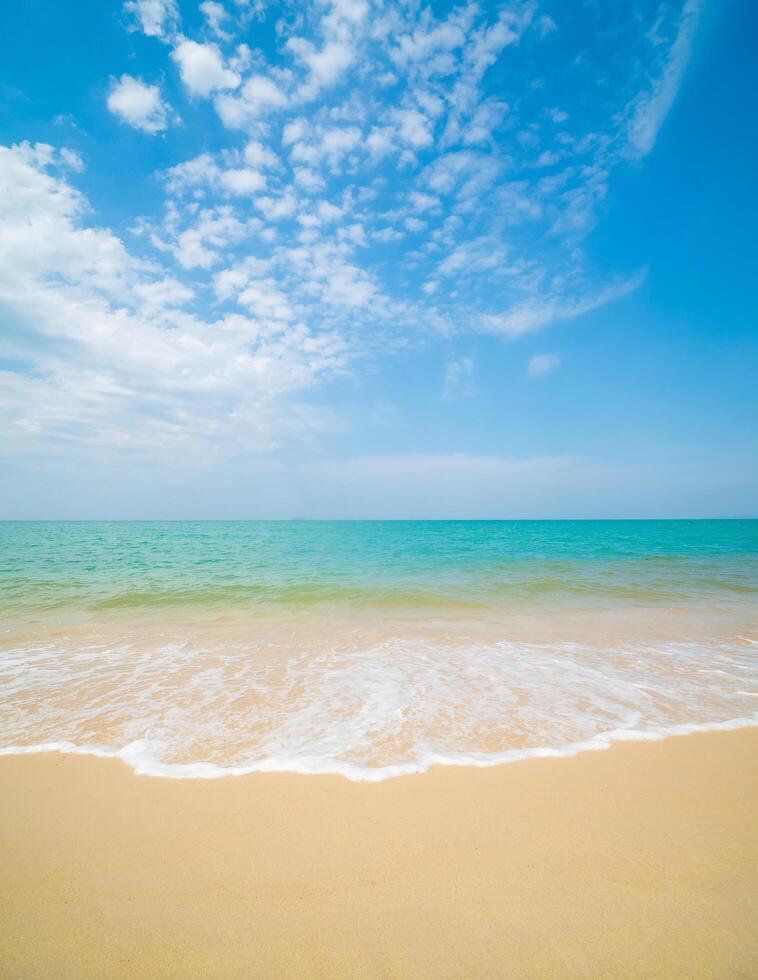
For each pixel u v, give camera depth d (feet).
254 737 16.71
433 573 63.93
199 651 28.55
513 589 51.60
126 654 27.84
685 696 20.88
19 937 8.55
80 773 14.28
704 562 78.33
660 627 35.17
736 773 14.39
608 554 92.58
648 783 13.80
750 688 22.02
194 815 12.23
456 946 8.40
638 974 7.85
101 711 19.06
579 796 13.11
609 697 20.75
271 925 8.84
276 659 26.78
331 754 15.47
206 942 8.50
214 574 61.98
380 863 10.48
